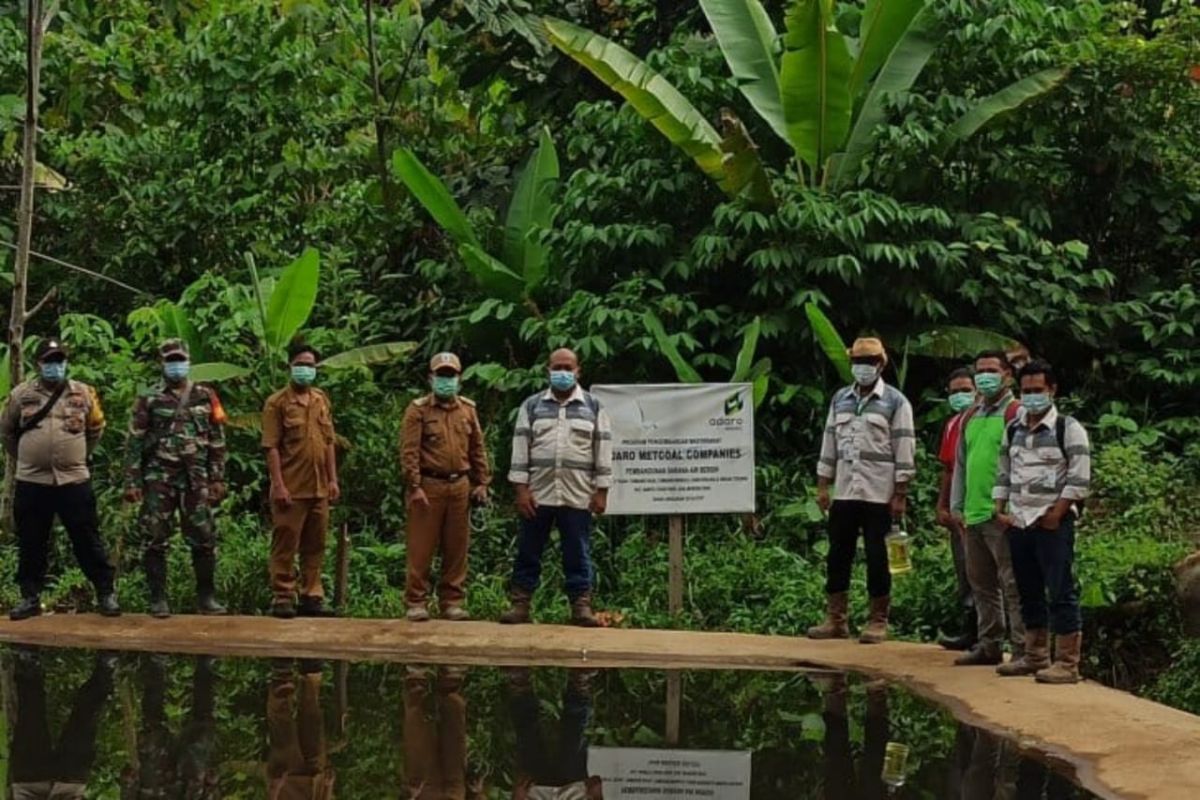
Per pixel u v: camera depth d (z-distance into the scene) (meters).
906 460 8.68
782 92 11.36
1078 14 12.28
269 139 13.61
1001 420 7.98
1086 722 6.80
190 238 14.05
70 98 13.84
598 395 9.89
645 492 9.84
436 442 9.53
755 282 11.38
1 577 10.62
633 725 7.02
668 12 14.04
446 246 14.13
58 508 9.54
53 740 6.62
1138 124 12.10
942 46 12.16
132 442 9.64
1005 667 7.81
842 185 11.81
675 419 9.85
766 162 12.42
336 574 10.16
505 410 11.66
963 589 8.53
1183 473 10.77
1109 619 8.89
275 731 6.83
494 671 8.37
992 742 6.57
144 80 14.18
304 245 14.05
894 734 6.78
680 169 11.72
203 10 13.93
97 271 14.30
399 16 13.78
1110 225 12.58
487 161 14.69
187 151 14.11
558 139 14.12
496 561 10.92
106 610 9.65
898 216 11.07
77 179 14.20
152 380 11.62
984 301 11.63
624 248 11.56
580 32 11.05
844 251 11.28
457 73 14.20
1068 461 7.47
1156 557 8.94
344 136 14.12
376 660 8.71
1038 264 11.52
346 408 11.43
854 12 12.57
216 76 13.51
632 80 10.95
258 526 11.16
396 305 13.66
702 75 12.29
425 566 9.53
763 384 10.68
